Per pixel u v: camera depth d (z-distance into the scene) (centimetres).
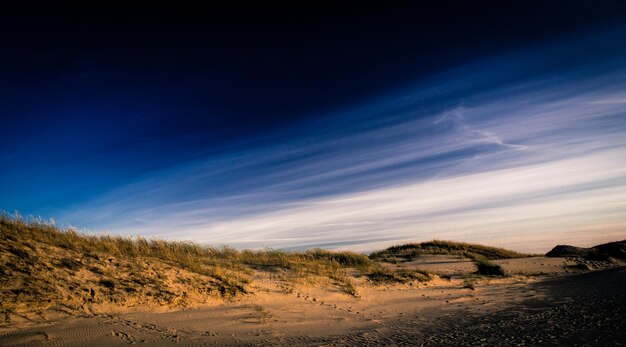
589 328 838
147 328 927
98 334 850
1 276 966
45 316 883
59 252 1204
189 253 1659
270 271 1681
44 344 767
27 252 1112
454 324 1068
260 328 1034
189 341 872
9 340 762
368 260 2445
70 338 810
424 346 802
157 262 1378
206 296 1223
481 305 1410
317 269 1842
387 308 1415
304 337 958
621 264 3042
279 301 1330
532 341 764
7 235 1198
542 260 3081
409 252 3591
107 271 1175
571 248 3644
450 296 1642
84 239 1414
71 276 1079
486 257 3569
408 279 1895
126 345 811
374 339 911
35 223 1382
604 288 1516
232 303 1225
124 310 1012
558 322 951
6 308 862
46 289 977
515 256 3712
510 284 2033
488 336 856
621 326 823
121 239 1560
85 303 984
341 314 1280
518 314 1153
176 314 1057
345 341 895
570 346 694
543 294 1582
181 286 1231
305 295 1448
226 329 995
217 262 1611
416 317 1234
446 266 2722
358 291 1611
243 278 1447
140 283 1166
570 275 2347
